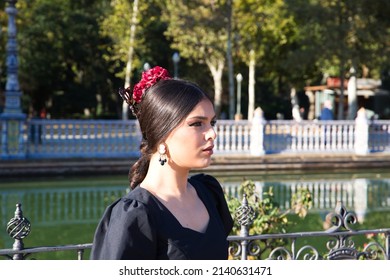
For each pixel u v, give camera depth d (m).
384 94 42.34
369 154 20.84
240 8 29.31
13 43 17.95
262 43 34.06
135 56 33.16
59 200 13.92
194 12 30.14
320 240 9.41
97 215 12.17
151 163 2.21
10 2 17.95
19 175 17.38
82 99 46.03
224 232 2.31
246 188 7.07
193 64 43.97
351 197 14.62
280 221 6.95
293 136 20.80
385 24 27.69
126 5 31.45
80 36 42.66
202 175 2.51
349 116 30.03
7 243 9.49
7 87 18.02
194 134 2.10
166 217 2.05
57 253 8.83
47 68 41.47
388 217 11.88
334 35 27.53
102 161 18.45
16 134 17.97
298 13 28.31
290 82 41.34
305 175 18.98
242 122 20.22
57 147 18.53
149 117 2.14
